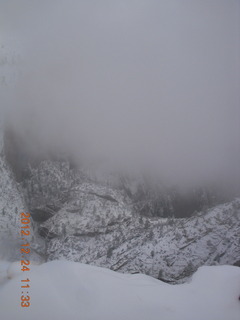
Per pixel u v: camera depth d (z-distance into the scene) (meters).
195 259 97.00
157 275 94.50
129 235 123.06
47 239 131.62
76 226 132.50
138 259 104.19
